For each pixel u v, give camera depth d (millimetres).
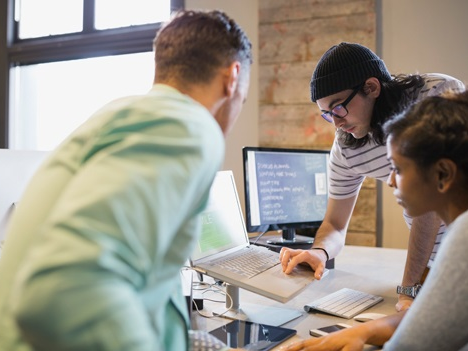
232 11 3566
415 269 1545
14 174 1609
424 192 953
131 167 623
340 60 1474
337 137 1752
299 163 2287
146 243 613
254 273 1438
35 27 4391
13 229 717
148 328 628
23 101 4387
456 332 837
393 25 3129
